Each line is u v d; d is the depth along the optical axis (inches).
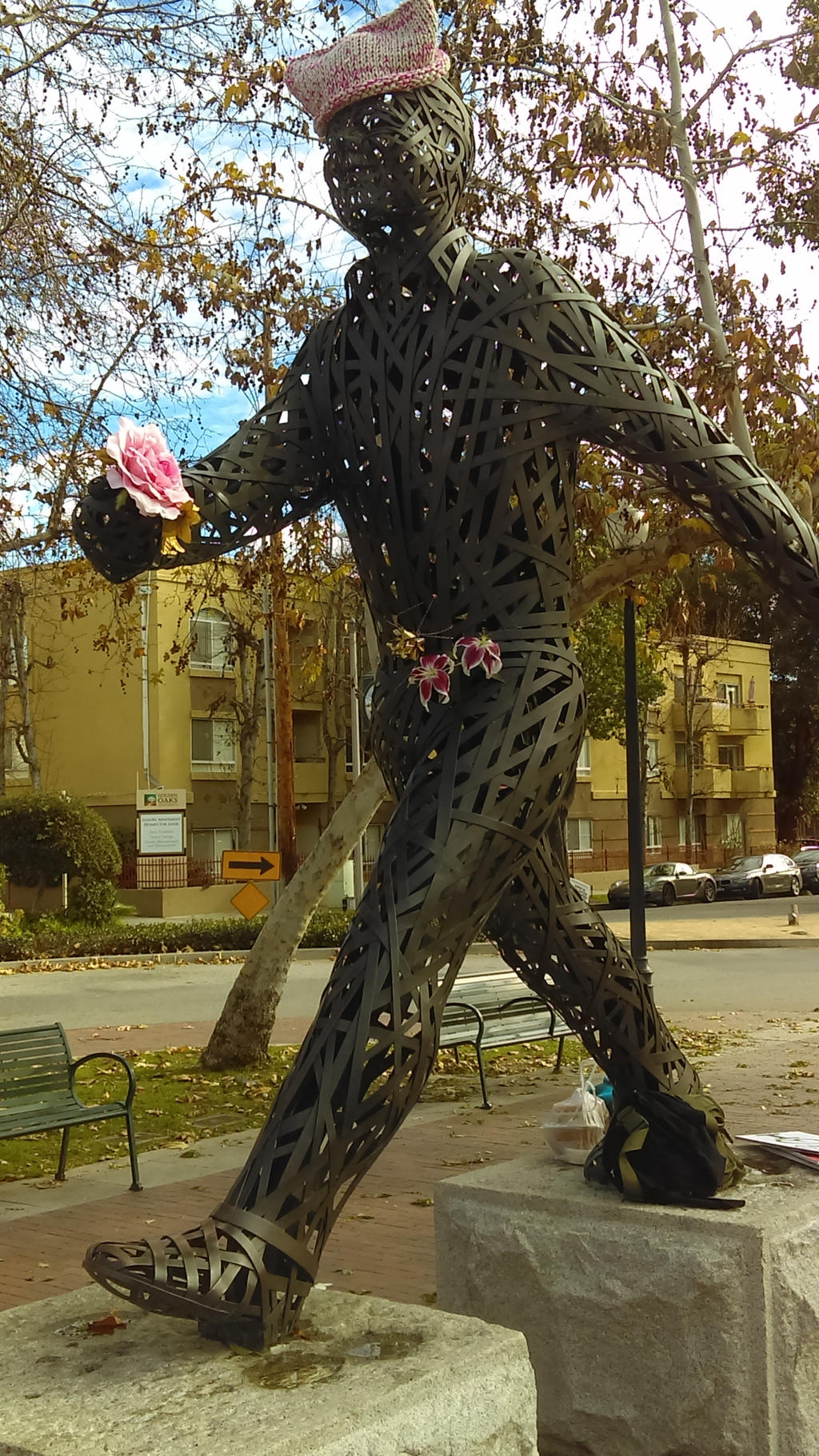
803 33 298.7
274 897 753.0
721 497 111.5
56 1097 250.4
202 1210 229.5
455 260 110.0
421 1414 82.8
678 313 306.5
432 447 106.4
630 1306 118.7
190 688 1171.3
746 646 1676.9
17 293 309.1
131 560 104.8
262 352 332.5
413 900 96.3
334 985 96.3
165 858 1086.4
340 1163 91.8
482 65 311.3
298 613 372.8
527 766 102.2
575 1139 138.9
